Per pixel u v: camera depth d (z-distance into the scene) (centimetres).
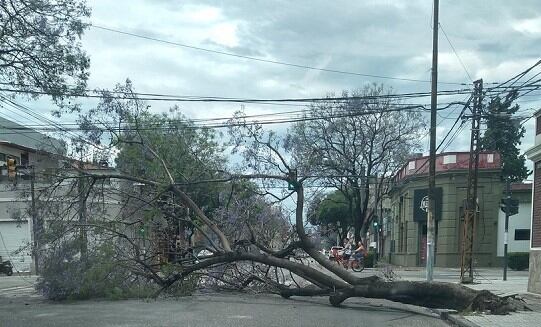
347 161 3606
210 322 1073
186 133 2058
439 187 3647
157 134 1917
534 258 1669
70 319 1105
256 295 1600
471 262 2206
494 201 3566
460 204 3591
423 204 3147
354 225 4016
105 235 1537
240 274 1639
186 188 1811
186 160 1884
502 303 1218
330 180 3428
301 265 1476
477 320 1104
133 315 1162
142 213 1655
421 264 3953
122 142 1727
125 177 1638
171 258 1627
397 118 3556
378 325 1078
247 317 1142
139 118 1852
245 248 1633
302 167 1708
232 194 1697
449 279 2417
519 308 1244
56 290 1455
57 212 1589
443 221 3609
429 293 1264
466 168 3562
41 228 1556
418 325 1091
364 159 3681
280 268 1611
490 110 2266
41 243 1514
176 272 1553
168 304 1365
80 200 1609
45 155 1669
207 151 2025
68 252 1480
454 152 3606
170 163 1828
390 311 1304
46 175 1609
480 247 3553
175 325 1034
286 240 1686
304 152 1916
